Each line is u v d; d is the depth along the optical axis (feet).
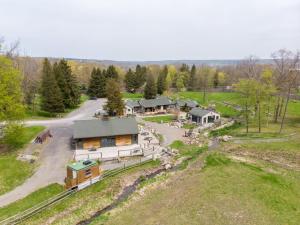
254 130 206.80
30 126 199.52
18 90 145.59
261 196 105.40
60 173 123.44
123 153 154.20
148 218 91.61
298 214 93.66
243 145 171.53
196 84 446.19
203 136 200.03
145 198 107.65
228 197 104.17
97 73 347.56
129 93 399.44
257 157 152.25
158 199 105.81
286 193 108.88
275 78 276.21
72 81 282.36
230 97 359.46
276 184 116.67
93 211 99.09
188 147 172.14
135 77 401.49
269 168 136.36
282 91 232.73
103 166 136.26
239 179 121.49
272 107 263.08
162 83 391.86
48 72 241.96
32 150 149.48
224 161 146.41
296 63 221.25
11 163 128.26
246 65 368.48
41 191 105.81
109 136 163.32
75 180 109.40
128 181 122.62
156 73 536.42
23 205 95.81
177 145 173.78
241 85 214.07
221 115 276.62
